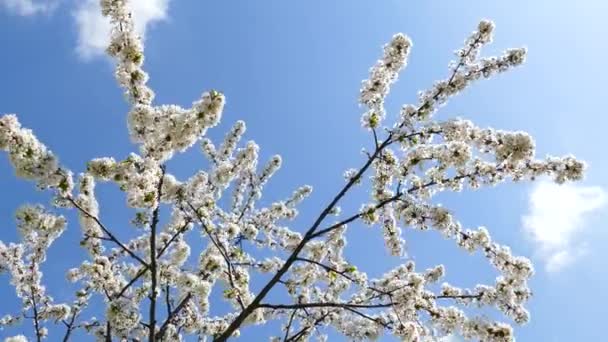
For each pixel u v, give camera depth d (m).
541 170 9.42
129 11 9.20
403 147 9.84
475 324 9.35
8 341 8.73
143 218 10.11
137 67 9.25
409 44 10.20
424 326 9.89
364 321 11.11
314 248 12.30
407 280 10.30
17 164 8.06
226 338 9.29
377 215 9.89
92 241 11.47
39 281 12.39
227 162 13.40
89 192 10.55
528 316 9.77
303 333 10.88
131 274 13.05
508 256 9.95
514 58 9.93
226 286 11.59
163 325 10.39
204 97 8.85
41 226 9.30
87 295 12.47
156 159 8.96
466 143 9.66
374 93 10.08
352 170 10.54
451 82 10.00
